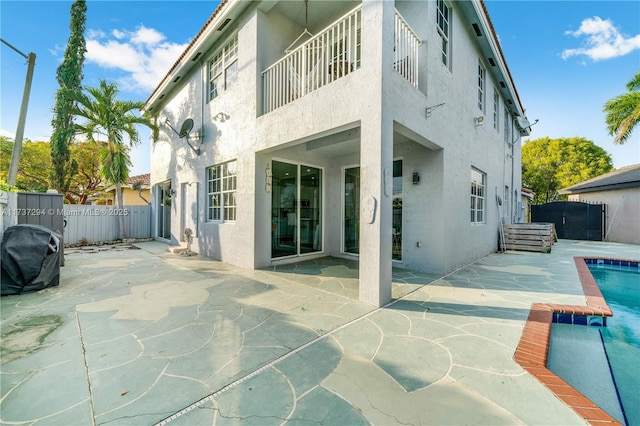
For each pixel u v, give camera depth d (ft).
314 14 21.97
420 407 6.04
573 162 79.05
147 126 36.11
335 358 8.09
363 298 13.01
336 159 25.05
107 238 36.94
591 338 11.03
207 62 27.09
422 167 19.43
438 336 9.52
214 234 24.82
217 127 24.67
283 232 22.62
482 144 26.48
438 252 18.49
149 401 6.14
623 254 28.63
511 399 6.29
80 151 54.03
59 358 7.95
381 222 12.46
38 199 19.94
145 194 58.90
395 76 13.53
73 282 16.52
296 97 19.60
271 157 21.18
